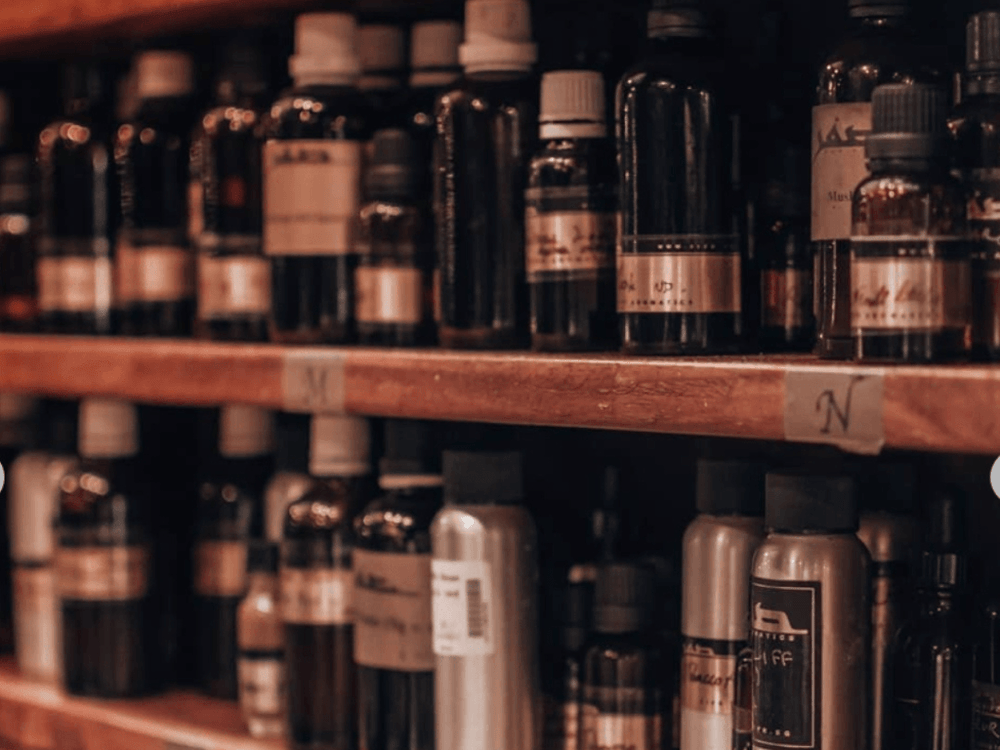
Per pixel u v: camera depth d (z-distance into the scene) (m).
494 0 1.41
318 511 1.54
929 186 1.09
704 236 1.25
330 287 1.51
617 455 1.62
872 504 1.30
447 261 1.41
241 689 1.64
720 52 1.33
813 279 1.25
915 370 1.07
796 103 1.37
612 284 1.34
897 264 1.10
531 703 1.37
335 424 1.56
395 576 1.44
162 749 1.64
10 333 1.91
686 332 1.25
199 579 1.79
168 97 1.75
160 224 1.71
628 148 1.27
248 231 1.60
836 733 1.17
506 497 1.37
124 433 1.79
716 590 1.27
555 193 1.34
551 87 1.35
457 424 1.58
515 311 1.40
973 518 1.39
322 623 1.54
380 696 1.45
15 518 1.94
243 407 1.77
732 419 1.16
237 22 1.69
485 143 1.40
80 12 1.69
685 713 1.29
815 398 1.11
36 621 1.91
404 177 1.47
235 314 1.59
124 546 1.77
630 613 1.35
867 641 1.18
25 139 2.09
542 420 1.28
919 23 1.27
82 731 1.72
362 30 1.62
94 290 1.80
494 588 1.35
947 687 1.21
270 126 1.53
